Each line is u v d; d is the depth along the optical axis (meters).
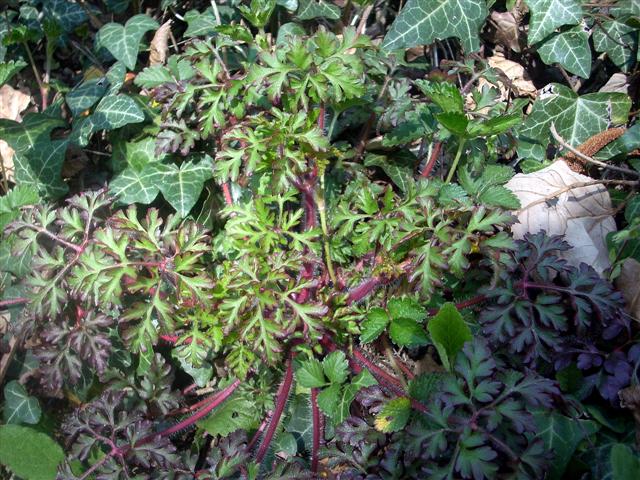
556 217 0.27
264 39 0.25
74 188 0.32
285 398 0.24
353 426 0.22
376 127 0.29
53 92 0.35
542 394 0.20
